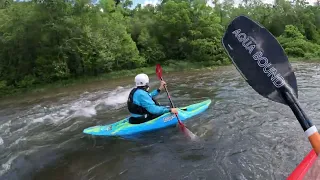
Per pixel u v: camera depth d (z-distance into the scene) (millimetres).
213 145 4180
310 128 1284
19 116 7645
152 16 23312
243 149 3924
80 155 4312
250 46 1405
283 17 25125
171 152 4098
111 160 4035
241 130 4648
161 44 21969
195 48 20234
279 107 5738
